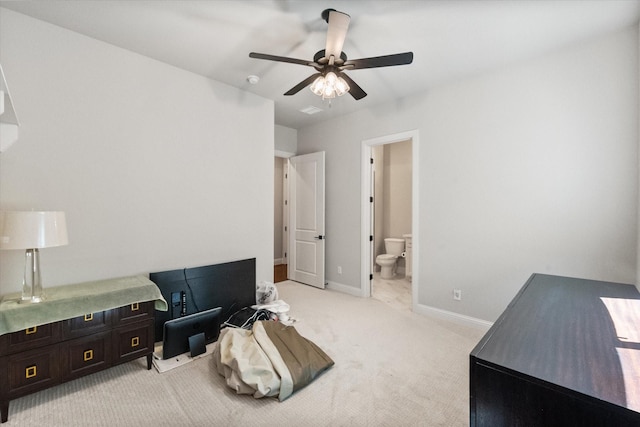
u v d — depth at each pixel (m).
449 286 3.22
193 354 2.38
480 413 0.98
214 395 1.91
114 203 2.49
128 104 2.56
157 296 2.28
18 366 1.72
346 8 1.97
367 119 4.01
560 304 1.60
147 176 2.68
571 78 2.46
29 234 1.75
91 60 2.36
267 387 1.83
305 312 3.48
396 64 2.04
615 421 0.75
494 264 2.91
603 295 1.77
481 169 2.97
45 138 2.17
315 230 4.64
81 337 1.95
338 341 2.70
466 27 2.18
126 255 2.56
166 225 2.81
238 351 2.13
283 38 2.37
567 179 2.49
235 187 3.36
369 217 4.16
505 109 2.81
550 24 2.14
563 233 2.52
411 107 3.51
